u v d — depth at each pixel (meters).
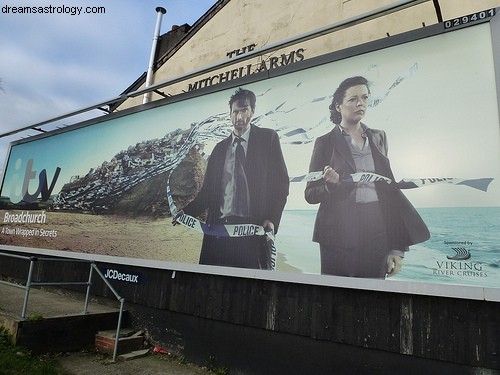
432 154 4.45
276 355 5.21
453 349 4.05
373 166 4.82
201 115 6.80
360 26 6.43
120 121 8.21
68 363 5.56
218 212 6.12
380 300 4.54
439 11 5.05
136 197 7.41
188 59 9.28
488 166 4.11
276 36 7.57
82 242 8.21
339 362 4.72
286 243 5.28
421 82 4.68
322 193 5.15
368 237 4.67
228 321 5.70
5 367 4.82
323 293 4.95
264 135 5.88
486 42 4.36
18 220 10.00
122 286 7.21
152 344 6.52
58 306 6.95
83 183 8.59
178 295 6.37
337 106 5.27
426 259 4.26
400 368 4.34
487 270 3.92
